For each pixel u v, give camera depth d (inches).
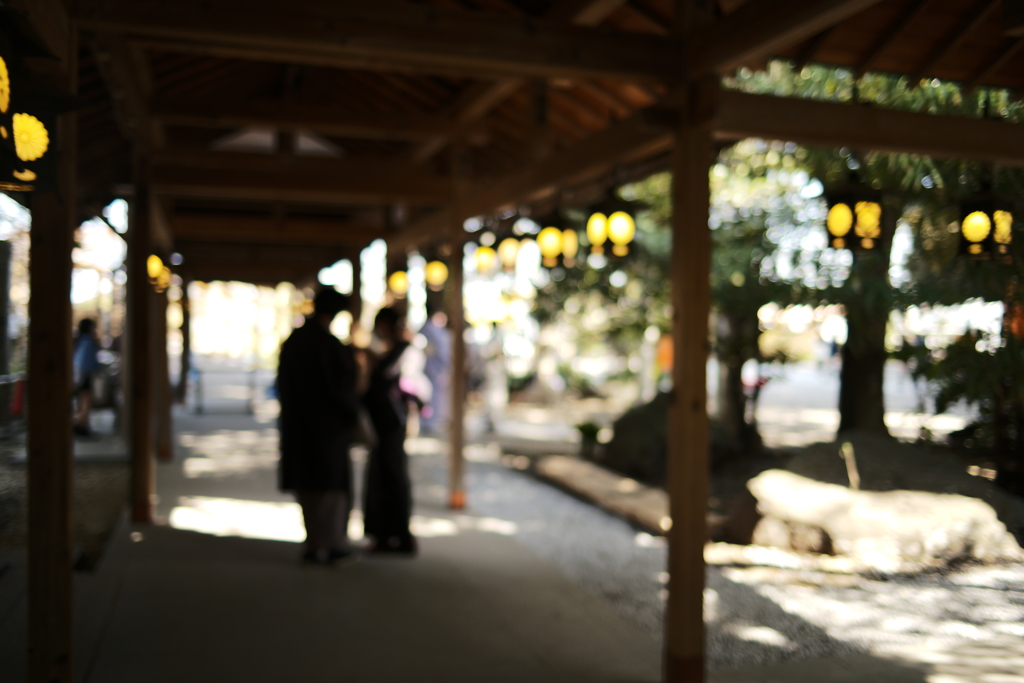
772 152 273.0
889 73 145.1
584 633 152.3
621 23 183.0
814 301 254.7
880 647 141.8
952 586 166.2
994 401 185.6
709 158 130.2
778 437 427.2
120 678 127.3
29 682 109.5
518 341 526.6
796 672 131.8
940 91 178.4
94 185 262.5
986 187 131.6
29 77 108.1
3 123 83.4
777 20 109.6
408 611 163.3
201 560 196.7
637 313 398.0
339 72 291.6
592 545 218.7
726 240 302.0
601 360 715.4
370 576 187.2
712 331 353.4
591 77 135.0
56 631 110.3
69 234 110.8
